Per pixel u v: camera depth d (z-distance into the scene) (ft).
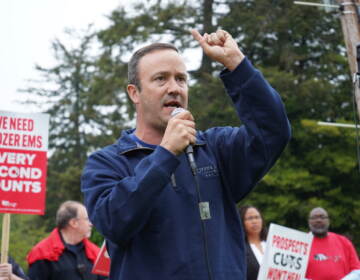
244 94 10.94
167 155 10.27
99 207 10.47
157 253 10.41
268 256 23.02
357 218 71.36
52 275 22.75
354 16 30.71
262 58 82.84
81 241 23.52
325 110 77.77
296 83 78.69
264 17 79.36
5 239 20.13
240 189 11.32
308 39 82.74
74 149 117.29
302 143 74.79
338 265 27.25
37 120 20.90
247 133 11.09
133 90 11.62
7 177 20.43
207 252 10.38
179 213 10.57
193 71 82.74
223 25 81.71
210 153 11.30
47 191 107.65
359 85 22.27
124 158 11.17
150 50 11.39
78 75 124.36
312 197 73.05
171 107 11.14
